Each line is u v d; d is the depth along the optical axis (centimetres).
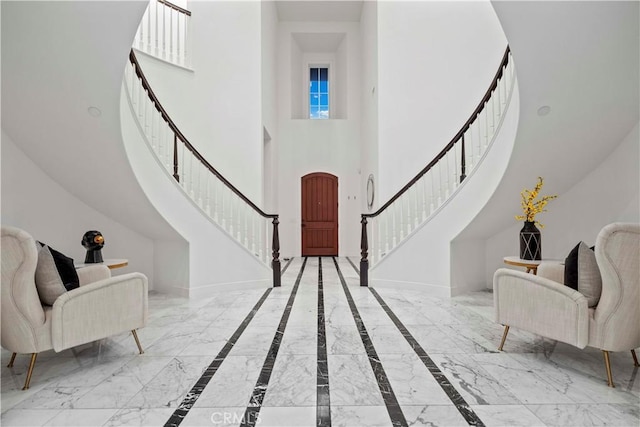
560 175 353
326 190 877
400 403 185
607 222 338
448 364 233
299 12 848
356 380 211
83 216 393
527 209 343
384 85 611
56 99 273
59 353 253
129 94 331
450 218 420
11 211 318
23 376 218
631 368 226
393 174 598
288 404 184
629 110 289
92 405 184
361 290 464
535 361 238
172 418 172
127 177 344
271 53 748
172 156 479
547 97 279
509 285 250
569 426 164
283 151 873
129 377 216
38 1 214
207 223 439
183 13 554
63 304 208
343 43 915
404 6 595
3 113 286
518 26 237
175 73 538
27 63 247
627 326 200
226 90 593
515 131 309
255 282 479
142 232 443
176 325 318
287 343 272
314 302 400
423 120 568
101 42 238
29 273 198
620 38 236
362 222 496
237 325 317
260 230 499
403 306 381
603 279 202
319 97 994
